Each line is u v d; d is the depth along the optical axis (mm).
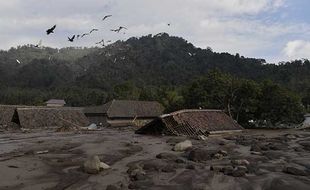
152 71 179500
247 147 33719
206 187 17938
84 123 66438
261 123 67000
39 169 22188
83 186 18234
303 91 114062
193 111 49938
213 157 26359
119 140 39906
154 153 29375
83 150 30766
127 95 115188
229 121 51656
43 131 56438
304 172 21141
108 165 23031
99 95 129250
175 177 20031
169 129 45750
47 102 122250
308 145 34125
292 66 161000
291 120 63781
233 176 20266
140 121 83688
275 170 22250
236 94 63969
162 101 99875
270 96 63688
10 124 61750
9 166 23000
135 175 20156
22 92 150625
